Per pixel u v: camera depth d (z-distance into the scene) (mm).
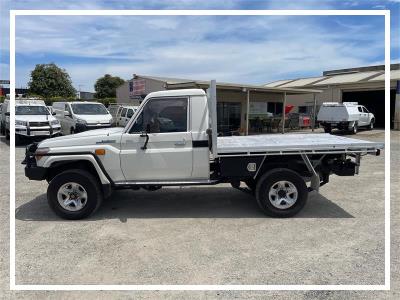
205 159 5672
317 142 6004
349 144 5645
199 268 4008
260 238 4855
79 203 5660
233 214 5895
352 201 6617
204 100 5656
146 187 5824
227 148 5527
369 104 32156
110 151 5621
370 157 12422
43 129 15617
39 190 7523
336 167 5844
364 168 10180
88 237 4938
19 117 15766
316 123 28781
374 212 5945
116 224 5453
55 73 53875
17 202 6637
